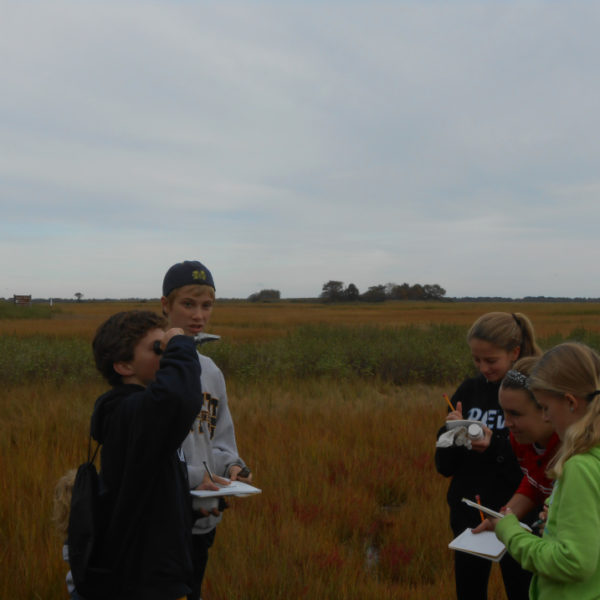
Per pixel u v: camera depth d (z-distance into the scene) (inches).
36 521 176.9
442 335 793.6
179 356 87.7
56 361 507.2
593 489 79.2
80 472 89.2
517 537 87.0
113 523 85.7
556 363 86.1
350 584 151.9
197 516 106.0
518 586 113.4
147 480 86.0
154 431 84.0
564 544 79.0
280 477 227.8
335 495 211.0
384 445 286.4
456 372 551.8
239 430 304.3
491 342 119.8
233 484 108.2
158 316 98.3
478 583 119.3
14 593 141.3
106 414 91.9
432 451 275.3
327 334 846.5
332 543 177.3
